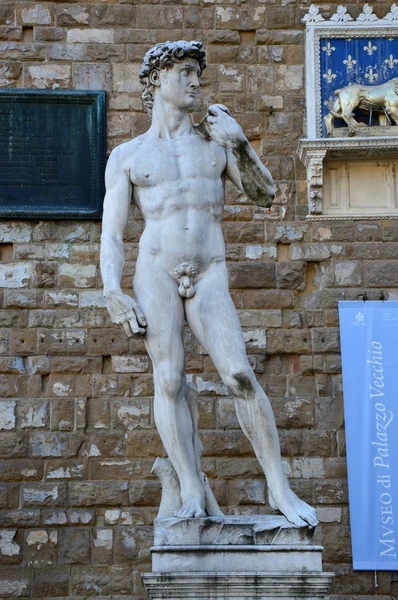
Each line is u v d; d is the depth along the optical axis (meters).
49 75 22.75
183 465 14.18
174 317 14.39
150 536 20.66
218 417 21.17
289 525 13.58
